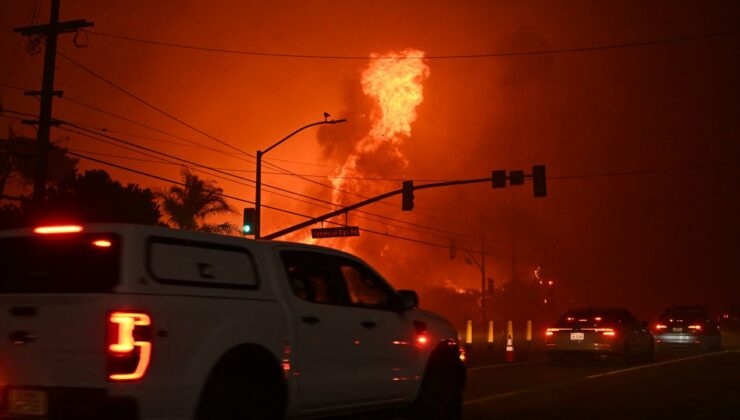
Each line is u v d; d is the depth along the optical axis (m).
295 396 7.23
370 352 8.20
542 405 13.26
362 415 8.21
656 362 23.44
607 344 21.64
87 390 5.86
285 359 7.12
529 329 29.61
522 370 20.61
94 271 6.17
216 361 6.43
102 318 5.89
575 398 14.27
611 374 19.30
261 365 6.93
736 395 14.72
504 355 25.48
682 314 29.64
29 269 6.45
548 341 22.47
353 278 8.44
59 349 6.00
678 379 17.95
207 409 6.40
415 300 8.86
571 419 11.66
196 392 6.24
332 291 7.99
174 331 6.15
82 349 5.91
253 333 6.81
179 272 6.45
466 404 13.39
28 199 31.34
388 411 8.59
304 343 7.36
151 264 6.25
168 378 6.05
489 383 17.05
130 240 6.17
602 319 22.17
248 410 6.81
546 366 22.06
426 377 9.08
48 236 6.50
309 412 7.44
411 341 8.88
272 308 7.11
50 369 6.02
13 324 6.23
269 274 7.28
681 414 12.16
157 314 6.05
